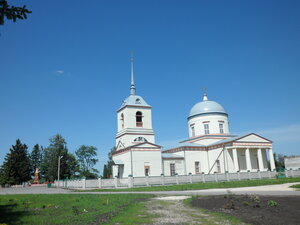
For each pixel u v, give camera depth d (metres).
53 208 15.42
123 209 14.01
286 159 64.62
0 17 7.41
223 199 16.67
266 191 22.08
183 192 25.03
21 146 85.00
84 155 95.25
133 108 50.03
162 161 48.75
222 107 59.66
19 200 20.36
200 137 56.53
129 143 48.00
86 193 27.91
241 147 49.78
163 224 10.31
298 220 10.45
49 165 85.12
